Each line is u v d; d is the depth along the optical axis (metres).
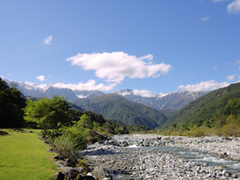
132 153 25.36
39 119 29.44
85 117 59.72
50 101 29.58
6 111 54.72
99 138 41.09
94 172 12.95
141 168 16.41
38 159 12.17
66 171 9.88
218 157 23.34
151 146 36.56
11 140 20.81
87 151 26.45
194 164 18.42
